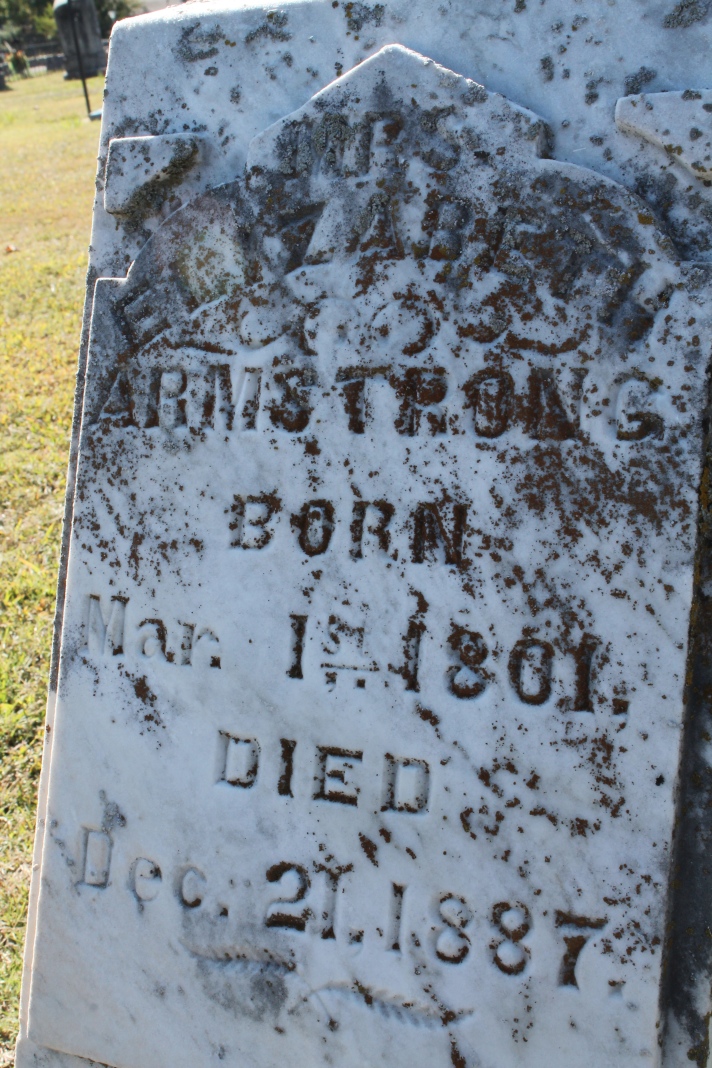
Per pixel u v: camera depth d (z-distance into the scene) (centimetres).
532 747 165
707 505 155
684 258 153
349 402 173
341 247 171
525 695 165
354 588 175
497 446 164
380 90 165
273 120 178
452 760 170
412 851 173
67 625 197
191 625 187
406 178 166
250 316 178
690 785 160
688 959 162
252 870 184
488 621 167
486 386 164
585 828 162
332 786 178
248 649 183
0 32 2833
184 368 184
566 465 160
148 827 192
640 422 156
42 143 1259
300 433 177
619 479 157
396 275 168
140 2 2102
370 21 171
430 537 170
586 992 163
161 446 187
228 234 178
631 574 157
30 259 747
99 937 196
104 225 193
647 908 159
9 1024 227
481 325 163
